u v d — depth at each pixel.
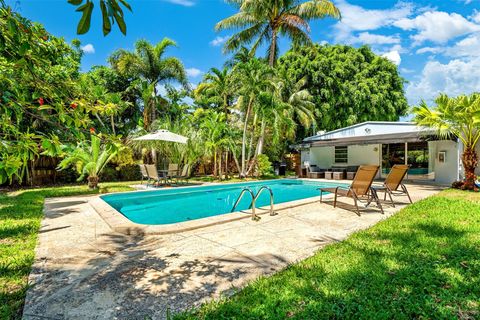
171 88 20.98
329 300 2.60
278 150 22.25
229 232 4.90
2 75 2.03
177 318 2.33
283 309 2.46
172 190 11.31
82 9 1.31
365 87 23.59
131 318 2.39
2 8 1.75
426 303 2.51
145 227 4.95
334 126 24.48
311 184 15.09
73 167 13.62
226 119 20.61
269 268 3.37
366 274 3.09
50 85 2.21
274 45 19.16
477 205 6.82
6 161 1.77
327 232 4.90
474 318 2.34
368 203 7.28
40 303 2.61
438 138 12.09
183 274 3.21
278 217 6.05
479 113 9.10
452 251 3.69
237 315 2.39
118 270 3.32
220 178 15.88
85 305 2.57
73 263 3.54
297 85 22.42
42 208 7.22
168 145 15.24
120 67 18.84
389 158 17.17
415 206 6.95
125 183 14.22
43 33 2.11
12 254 3.81
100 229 5.16
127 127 20.64
